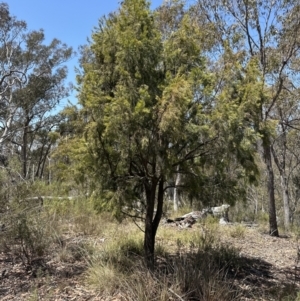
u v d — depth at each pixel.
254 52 11.87
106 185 5.18
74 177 5.26
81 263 5.86
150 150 4.77
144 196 5.92
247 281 5.78
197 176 5.42
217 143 4.85
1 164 6.94
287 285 5.68
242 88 5.10
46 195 7.14
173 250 7.05
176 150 4.94
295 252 8.36
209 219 10.70
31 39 26.91
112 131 4.58
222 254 6.58
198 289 4.65
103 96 4.95
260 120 5.11
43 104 28.45
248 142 4.79
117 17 5.50
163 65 5.45
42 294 4.59
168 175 5.02
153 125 4.68
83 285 4.90
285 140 19.67
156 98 4.57
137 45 4.95
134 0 5.26
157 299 4.33
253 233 10.77
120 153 4.97
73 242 6.95
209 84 5.14
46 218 7.06
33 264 5.68
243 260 6.93
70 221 8.49
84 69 5.36
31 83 26.64
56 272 5.39
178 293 4.50
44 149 32.47
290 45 11.70
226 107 4.68
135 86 4.98
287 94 14.77
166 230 9.15
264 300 4.98
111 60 5.23
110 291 4.64
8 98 23.12
